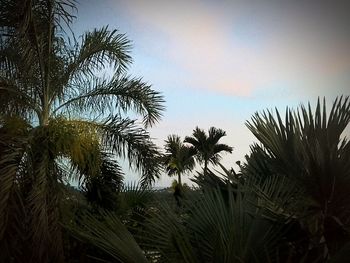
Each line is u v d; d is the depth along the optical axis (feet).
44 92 26.32
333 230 11.10
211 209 11.33
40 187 21.11
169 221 11.14
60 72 26.86
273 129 13.41
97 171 25.82
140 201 26.14
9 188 20.31
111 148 26.48
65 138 23.25
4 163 21.30
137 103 27.66
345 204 11.11
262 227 10.82
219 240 8.73
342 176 10.74
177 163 75.77
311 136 12.41
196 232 10.95
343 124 12.57
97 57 27.66
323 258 10.97
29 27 24.81
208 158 78.18
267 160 14.03
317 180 11.08
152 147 26.89
